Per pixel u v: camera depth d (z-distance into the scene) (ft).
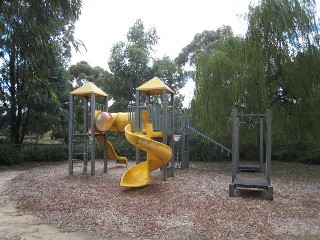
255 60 42.86
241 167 42.01
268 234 15.79
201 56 51.72
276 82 45.14
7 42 20.70
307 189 28.76
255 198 24.44
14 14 18.39
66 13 19.85
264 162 55.52
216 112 47.85
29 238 15.25
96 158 62.54
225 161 58.70
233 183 25.22
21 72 52.13
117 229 16.65
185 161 46.06
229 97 46.96
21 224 17.61
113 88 74.74
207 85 48.42
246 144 56.44
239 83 44.96
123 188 28.71
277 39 42.24
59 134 67.67
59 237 15.43
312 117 43.04
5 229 16.69
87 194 25.99
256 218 18.67
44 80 23.89
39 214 19.70
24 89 56.03
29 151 56.75
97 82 91.20
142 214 19.54
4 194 26.48
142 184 28.71
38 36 19.74
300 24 41.52
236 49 47.34
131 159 60.75
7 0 17.92
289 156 57.11
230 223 17.62
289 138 50.16
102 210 20.57
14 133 60.18
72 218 18.72
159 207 21.34
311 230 16.48
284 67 42.70
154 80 35.63
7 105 57.31
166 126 33.30
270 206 21.76
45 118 60.18
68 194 25.95
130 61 73.77
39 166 50.34
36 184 31.50
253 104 43.57
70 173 38.73
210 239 15.15
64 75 58.49
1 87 55.72
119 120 43.32
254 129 48.37
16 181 34.04
